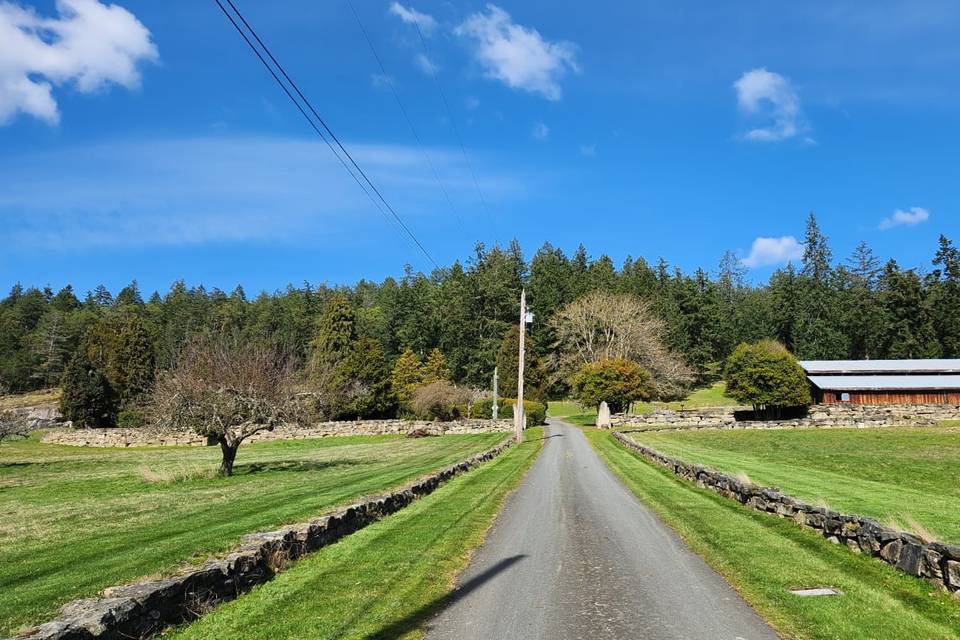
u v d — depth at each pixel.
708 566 7.85
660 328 70.75
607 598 6.56
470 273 93.06
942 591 6.42
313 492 14.01
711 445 31.61
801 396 45.12
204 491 15.86
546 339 85.94
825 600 6.26
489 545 9.15
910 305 76.50
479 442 33.50
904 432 36.06
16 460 31.25
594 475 18.11
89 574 6.79
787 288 90.56
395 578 7.18
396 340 92.44
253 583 6.95
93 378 48.25
